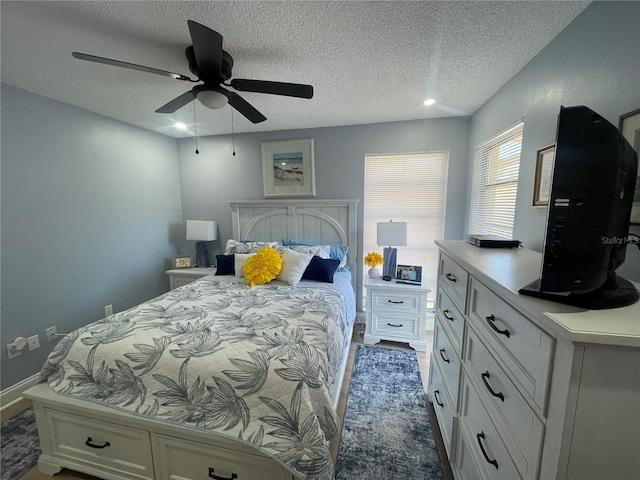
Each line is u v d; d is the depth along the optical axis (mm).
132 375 1321
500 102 2119
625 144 757
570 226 726
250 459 1187
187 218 3736
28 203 2113
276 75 1891
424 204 3102
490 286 974
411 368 2410
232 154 3486
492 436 984
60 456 1438
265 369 1236
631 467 621
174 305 1911
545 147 1527
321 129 3186
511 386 860
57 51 1588
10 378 2018
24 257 2098
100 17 1300
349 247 3203
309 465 1092
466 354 1264
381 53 1626
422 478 1426
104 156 2703
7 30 1387
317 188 3297
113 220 2814
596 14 1177
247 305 1917
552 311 677
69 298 2422
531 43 1522
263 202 3363
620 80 1056
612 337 562
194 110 2566
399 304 2727
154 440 1285
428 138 2932
